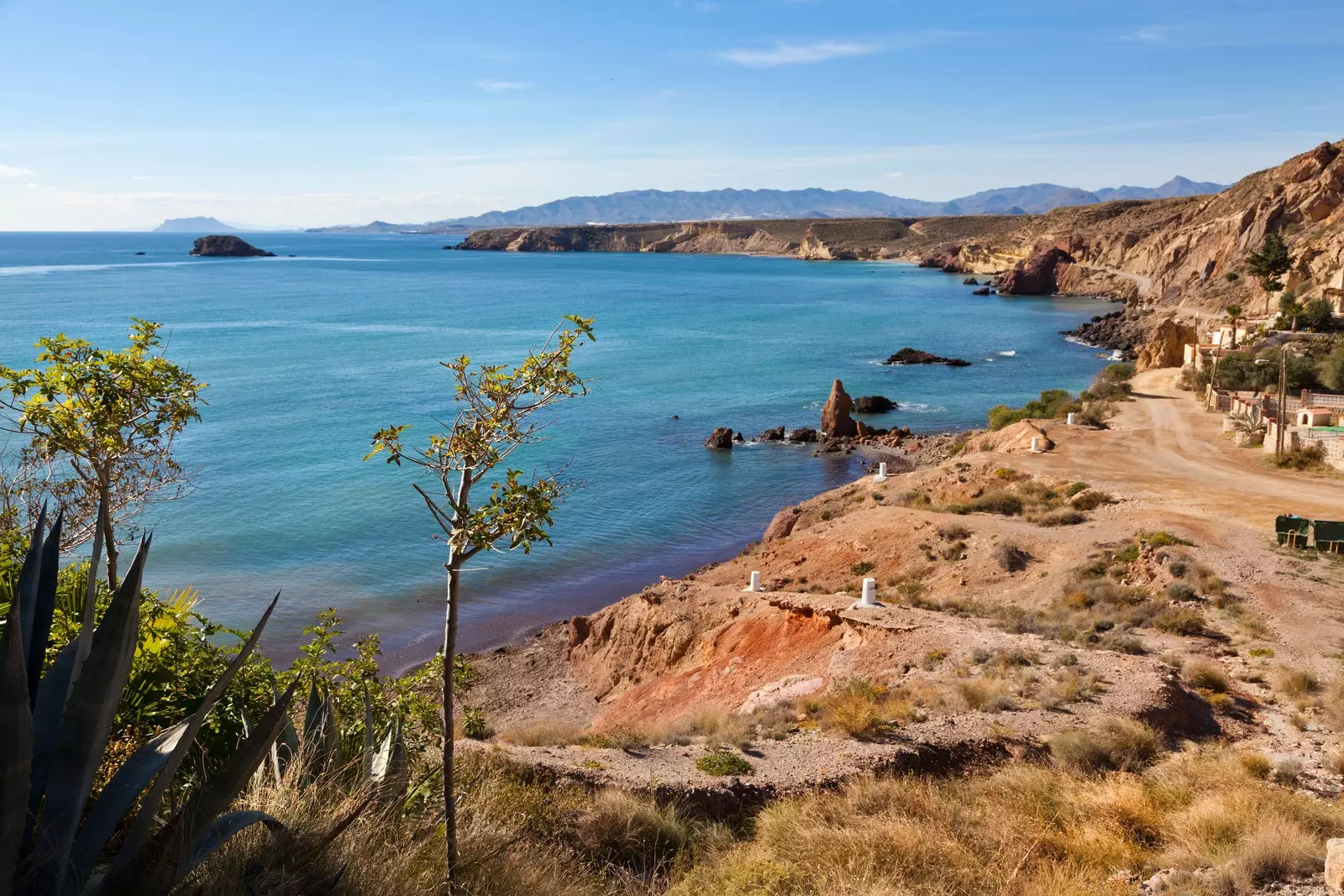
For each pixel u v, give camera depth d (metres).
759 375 97.94
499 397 7.13
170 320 142.12
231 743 7.51
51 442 7.92
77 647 4.53
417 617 36.34
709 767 13.30
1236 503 33.94
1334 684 17.38
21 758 3.73
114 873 4.22
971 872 9.34
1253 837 9.98
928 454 61.28
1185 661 18.83
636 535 47.41
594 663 30.14
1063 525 32.41
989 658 18.78
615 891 8.95
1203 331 98.69
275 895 4.98
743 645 25.27
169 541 44.16
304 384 88.44
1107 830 10.95
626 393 87.31
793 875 9.12
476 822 7.87
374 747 8.46
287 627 34.75
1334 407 48.72
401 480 55.28
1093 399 62.78
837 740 14.59
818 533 35.69
